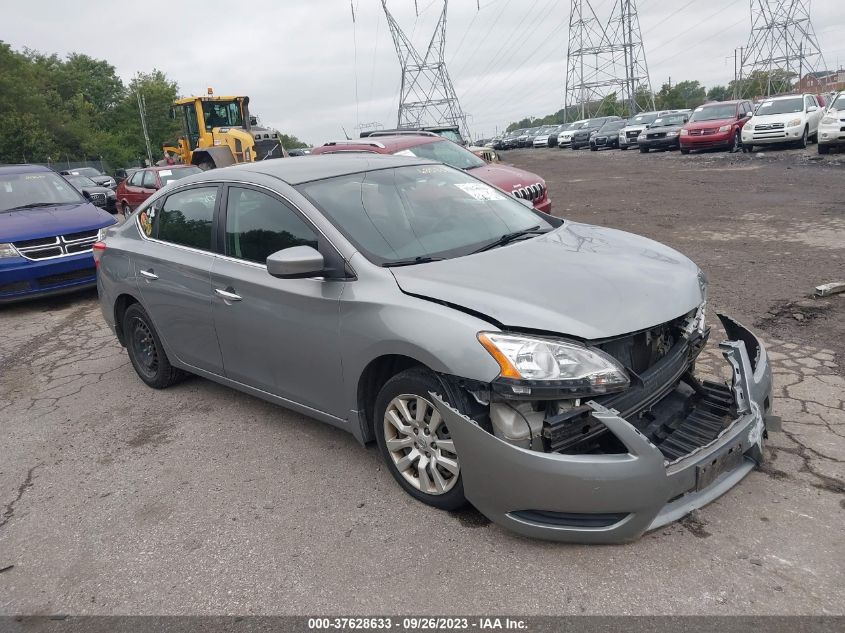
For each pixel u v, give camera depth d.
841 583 2.53
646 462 2.59
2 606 2.85
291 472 3.74
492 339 2.77
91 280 8.68
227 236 4.18
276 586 2.80
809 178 14.38
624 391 2.86
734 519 2.96
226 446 4.13
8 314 8.45
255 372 4.10
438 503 3.20
